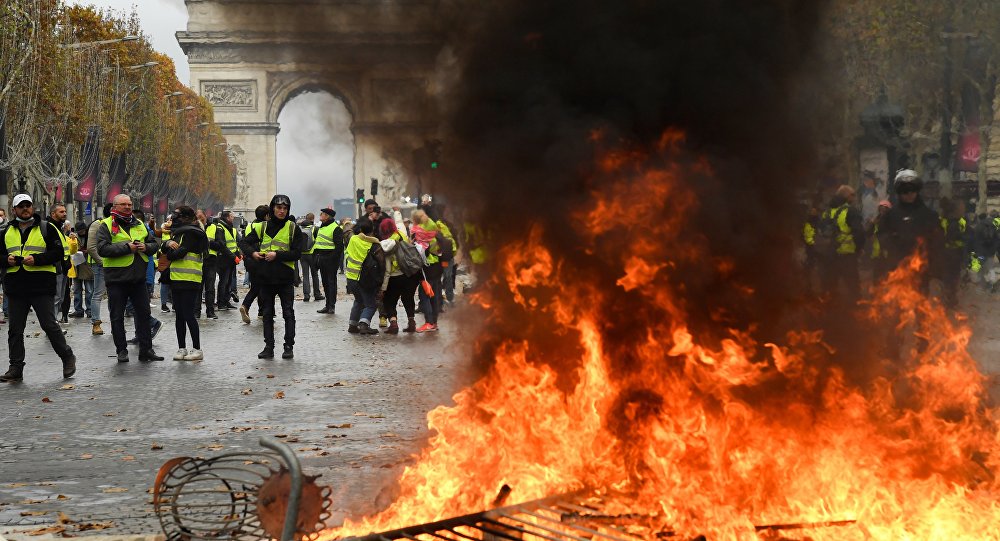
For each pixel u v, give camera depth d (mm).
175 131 93250
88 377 16344
